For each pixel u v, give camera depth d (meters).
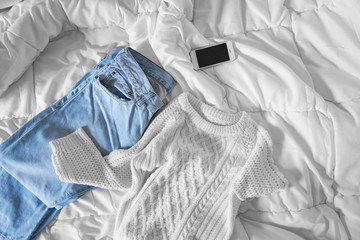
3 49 1.13
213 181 1.06
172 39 1.13
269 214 1.05
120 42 1.21
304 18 1.16
